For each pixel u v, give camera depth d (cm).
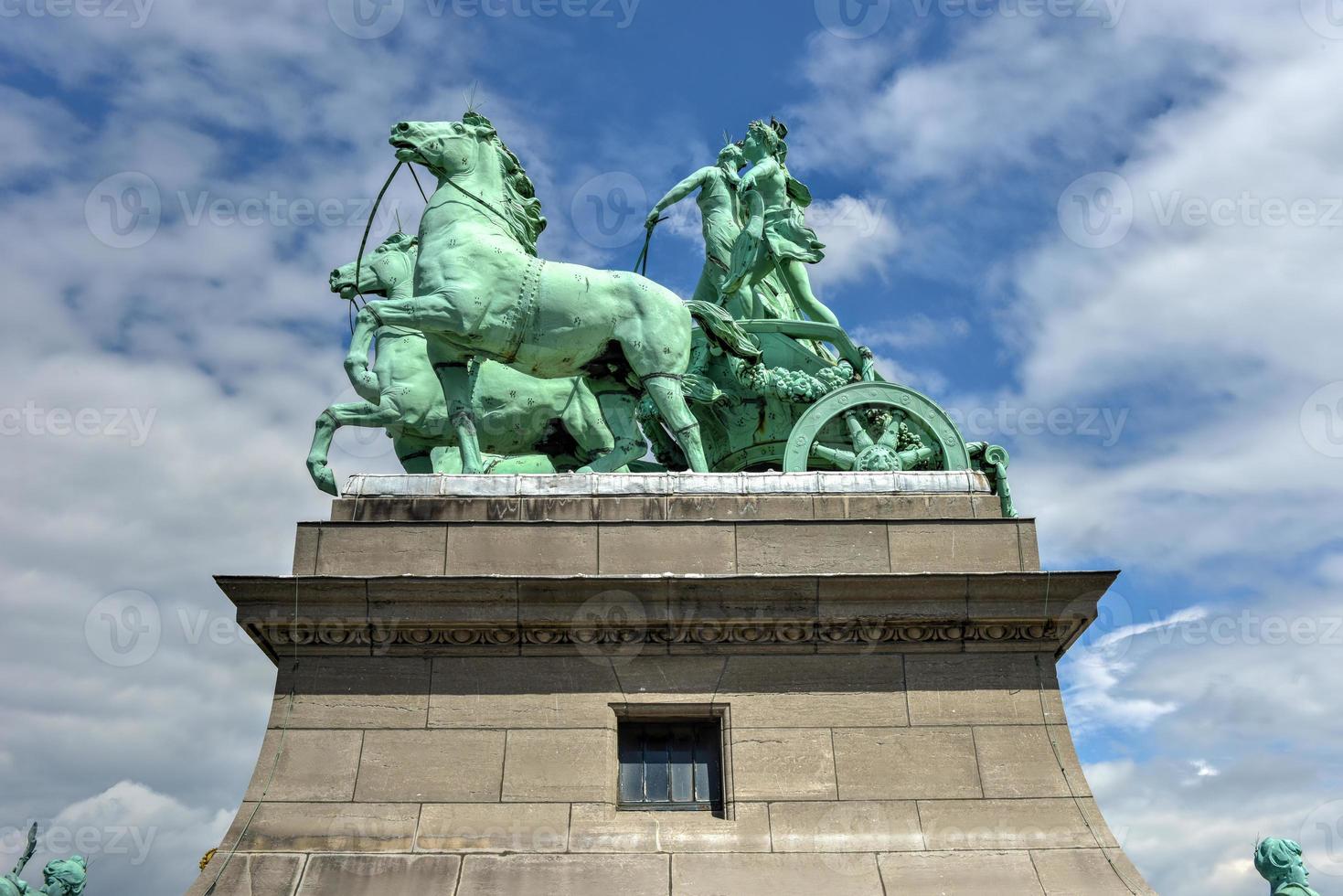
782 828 1343
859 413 1734
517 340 1656
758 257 2003
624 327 1684
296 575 1428
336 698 1395
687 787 1388
